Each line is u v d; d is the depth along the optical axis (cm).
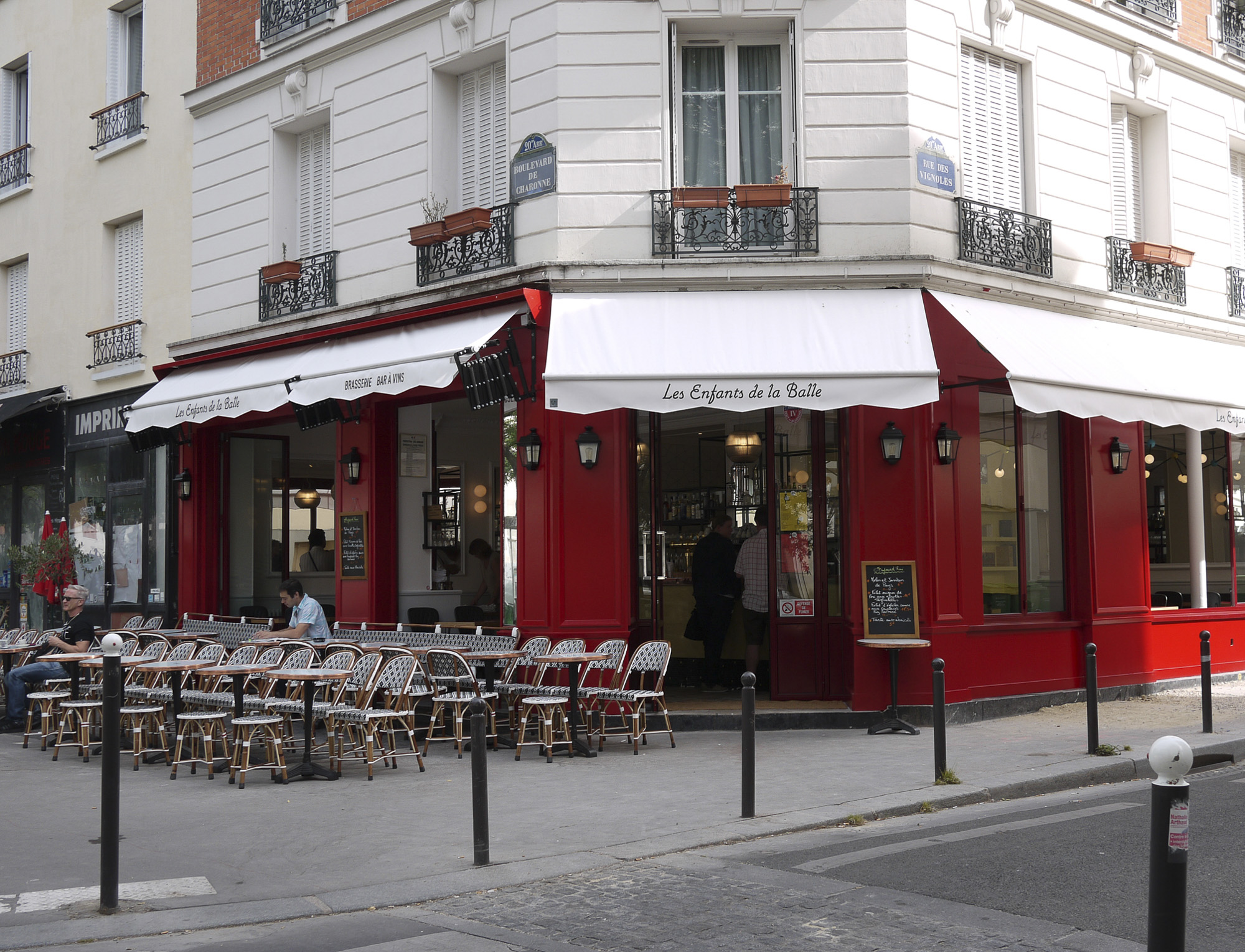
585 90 1186
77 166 1809
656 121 1180
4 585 1930
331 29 1412
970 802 797
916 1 1198
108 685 571
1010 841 663
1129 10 1400
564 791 848
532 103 1210
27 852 685
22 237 1919
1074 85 1353
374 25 1364
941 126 1208
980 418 1229
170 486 1603
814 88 1179
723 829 705
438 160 1316
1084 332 1279
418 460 1391
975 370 1211
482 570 1344
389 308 1309
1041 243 1288
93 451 1759
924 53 1201
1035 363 1098
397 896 579
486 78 1310
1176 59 1459
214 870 636
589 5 1192
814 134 1174
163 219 1655
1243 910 521
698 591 1302
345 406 1377
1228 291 1523
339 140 1412
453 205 1323
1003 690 1211
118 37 1767
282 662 1046
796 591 1229
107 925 538
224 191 1562
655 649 1068
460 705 1046
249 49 1530
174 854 673
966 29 1248
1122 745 980
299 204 1505
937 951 479
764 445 1269
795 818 733
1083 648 1300
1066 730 1086
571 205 1177
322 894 585
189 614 1555
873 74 1180
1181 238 1472
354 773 952
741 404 1030
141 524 1661
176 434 1580
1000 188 1288
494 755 1036
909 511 1146
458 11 1275
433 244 1283
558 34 1191
